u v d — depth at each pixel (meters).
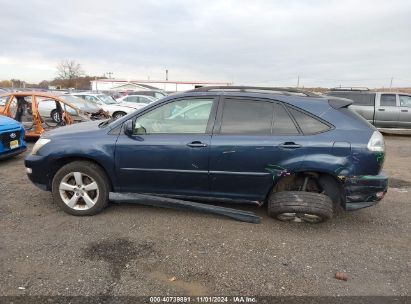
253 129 4.38
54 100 10.91
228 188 4.47
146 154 4.49
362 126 4.32
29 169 4.84
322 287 3.25
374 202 4.33
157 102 4.61
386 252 3.95
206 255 3.77
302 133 4.30
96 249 3.85
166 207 4.70
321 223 4.68
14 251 3.76
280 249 3.95
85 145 4.60
